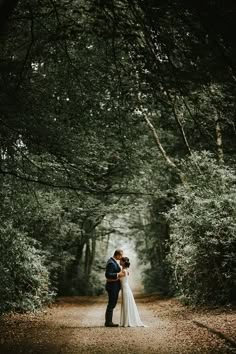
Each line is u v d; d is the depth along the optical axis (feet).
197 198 46.98
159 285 94.48
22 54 36.17
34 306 51.24
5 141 29.81
